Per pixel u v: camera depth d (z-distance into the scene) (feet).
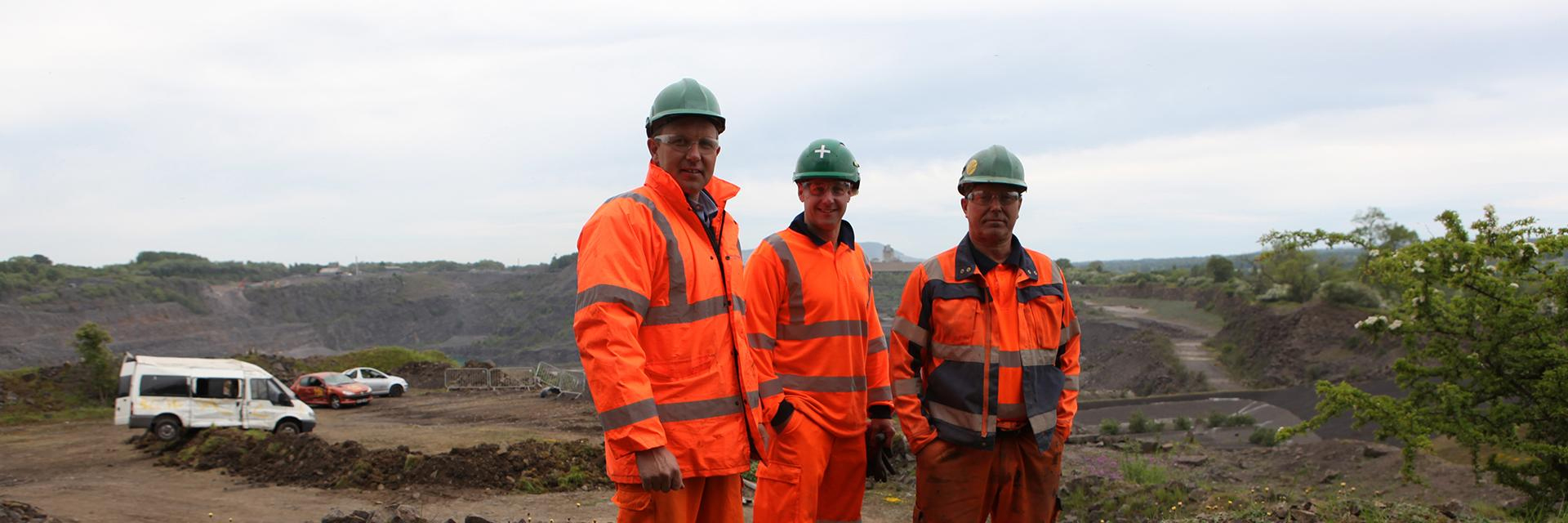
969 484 14.99
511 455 42.80
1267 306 175.42
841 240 15.81
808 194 15.08
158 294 372.38
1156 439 77.05
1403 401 39.32
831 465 15.39
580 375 108.68
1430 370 39.27
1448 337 38.88
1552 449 34.45
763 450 10.95
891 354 15.61
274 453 49.47
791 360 14.98
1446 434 38.52
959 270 15.24
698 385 10.28
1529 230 37.29
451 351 407.85
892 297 193.57
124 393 63.52
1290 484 50.55
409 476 42.34
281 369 124.06
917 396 15.43
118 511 37.40
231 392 65.57
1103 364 187.21
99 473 51.21
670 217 10.50
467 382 121.08
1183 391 150.82
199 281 409.28
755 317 14.61
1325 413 40.55
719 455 10.28
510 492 40.22
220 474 48.88
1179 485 32.53
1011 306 15.14
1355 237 43.09
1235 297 207.92
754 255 15.15
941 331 15.19
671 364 10.18
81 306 332.60
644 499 10.08
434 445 61.67
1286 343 152.35
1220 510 27.66
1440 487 48.26
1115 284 314.55
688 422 10.14
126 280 372.79
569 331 405.80
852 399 15.12
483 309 468.34
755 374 11.07
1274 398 123.95
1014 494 15.43
